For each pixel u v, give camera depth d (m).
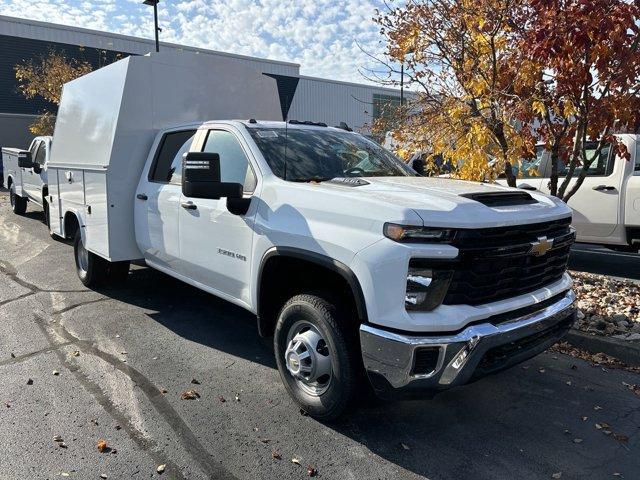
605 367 4.50
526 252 3.21
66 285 6.87
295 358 3.58
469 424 3.60
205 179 3.68
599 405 3.87
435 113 6.17
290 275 3.92
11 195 14.34
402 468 3.10
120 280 6.64
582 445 3.35
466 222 2.92
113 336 5.10
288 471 3.05
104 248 5.71
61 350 4.73
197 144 4.83
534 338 3.36
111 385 4.07
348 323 3.32
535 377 4.32
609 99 5.10
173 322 5.52
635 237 7.27
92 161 5.93
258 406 3.79
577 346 4.84
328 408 3.43
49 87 21.67
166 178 5.19
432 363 2.91
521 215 3.21
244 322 5.55
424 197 3.21
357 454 3.23
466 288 2.98
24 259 8.48
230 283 4.25
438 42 5.95
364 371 3.35
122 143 5.52
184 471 3.04
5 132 29.58
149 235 5.37
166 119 5.81
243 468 3.08
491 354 3.07
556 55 4.78
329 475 3.03
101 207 5.68
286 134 4.48
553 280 3.64
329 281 3.57
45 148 11.49
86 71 22.22
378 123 6.97
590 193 7.52
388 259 2.92
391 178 4.11
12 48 29.19
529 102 5.47
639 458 3.21
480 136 5.51
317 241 3.31
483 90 5.66
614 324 5.08
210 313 5.83
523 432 3.50
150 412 3.68
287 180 3.88
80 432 3.42
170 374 4.28
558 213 3.51
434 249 2.87
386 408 3.79
